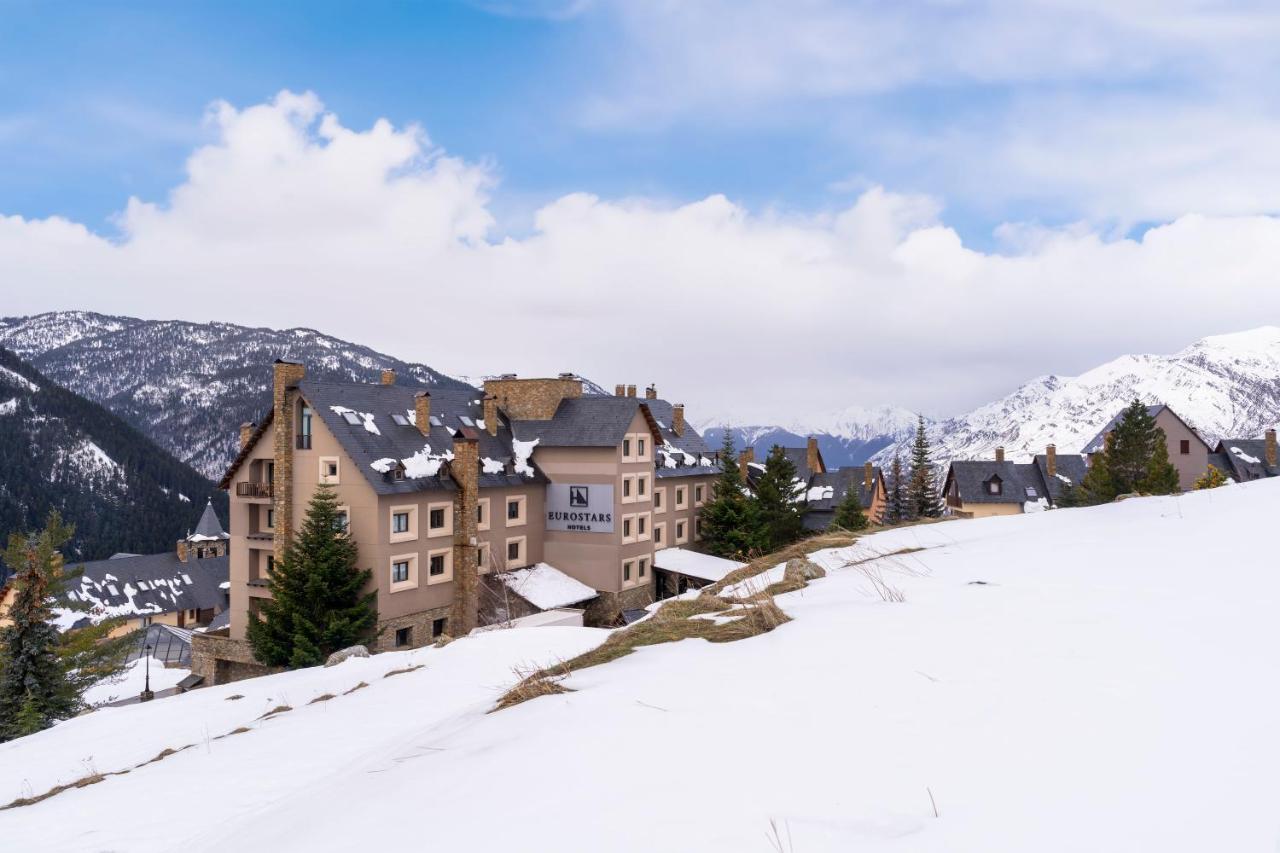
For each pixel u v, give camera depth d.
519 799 4.78
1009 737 4.93
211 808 8.98
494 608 48.03
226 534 117.38
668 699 6.54
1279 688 5.46
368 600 41.28
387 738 11.13
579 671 8.91
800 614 10.02
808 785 4.46
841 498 85.12
